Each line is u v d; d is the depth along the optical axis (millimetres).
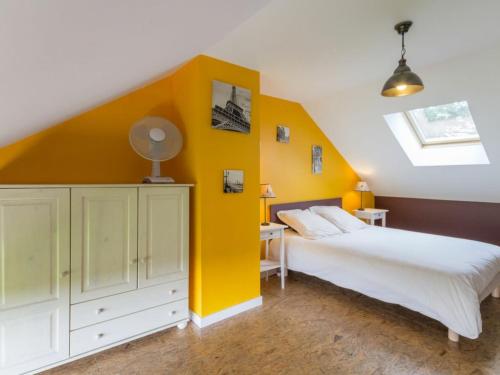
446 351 2146
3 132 1559
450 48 2492
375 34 2223
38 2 532
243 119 2730
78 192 1904
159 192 2266
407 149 4152
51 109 1570
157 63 1548
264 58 2596
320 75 3080
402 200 5125
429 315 2348
